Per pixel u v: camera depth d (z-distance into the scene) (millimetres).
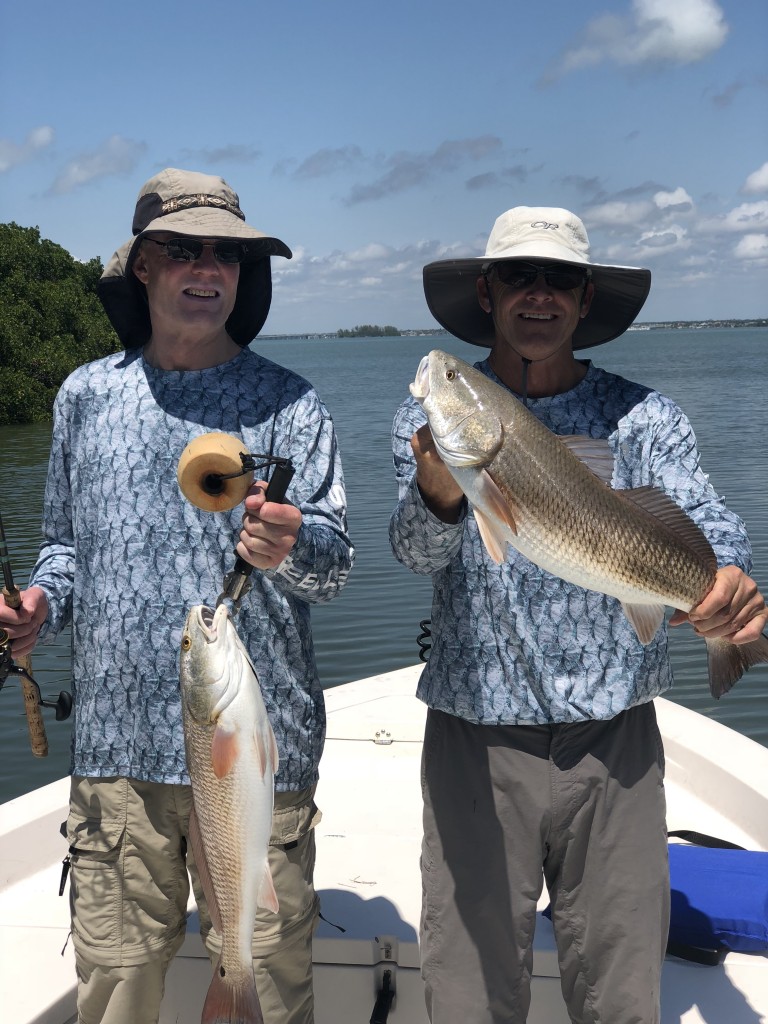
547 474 2191
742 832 3795
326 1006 2939
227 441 2145
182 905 2584
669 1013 2855
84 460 2615
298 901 2480
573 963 2549
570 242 2654
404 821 3793
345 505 2604
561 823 2496
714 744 4195
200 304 2566
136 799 2479
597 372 2721
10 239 40938
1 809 3691
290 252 2691
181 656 2162
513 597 2490
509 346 2678
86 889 2500
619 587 2234
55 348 38562
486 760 2520
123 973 2479
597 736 2496
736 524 2504
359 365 156875
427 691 2607
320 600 2480
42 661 9102
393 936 2926
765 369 84562
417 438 2271
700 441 26297
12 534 15297
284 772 2479
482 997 2486
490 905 2496
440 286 2852
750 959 3059
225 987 2182
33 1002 2867
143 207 2656
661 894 2496
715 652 2305
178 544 2488
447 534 2379
